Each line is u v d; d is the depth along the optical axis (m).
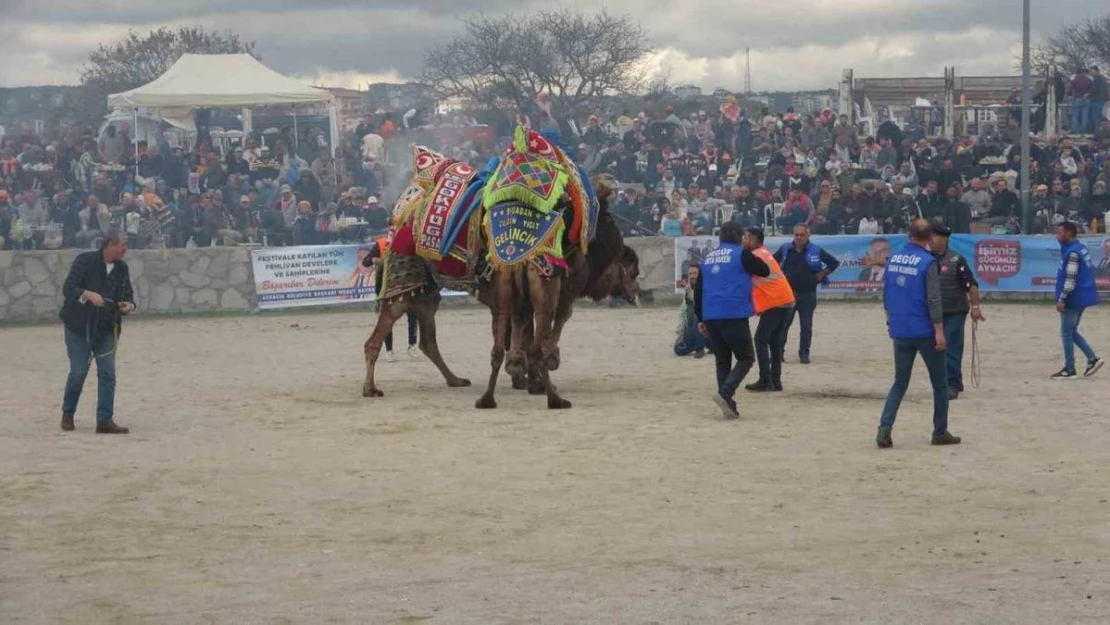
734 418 13.36
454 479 10.49
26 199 30.77
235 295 27.19
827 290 27.69
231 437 12.62
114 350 13.02
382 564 7.95
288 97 35.94
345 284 27.59
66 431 13.05
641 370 17.66
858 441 12.02
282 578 7.68
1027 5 29.81
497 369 14.18
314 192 32.19
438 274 15.14
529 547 8.30
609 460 11.19
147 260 26.95
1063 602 6.87
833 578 7.43
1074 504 9.27
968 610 6.76
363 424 13.26
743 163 35.03
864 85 45.66
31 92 62.53
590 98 49.59
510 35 49.31
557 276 13.92
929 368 11.65
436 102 50.25
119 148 35.06
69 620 6.91
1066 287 16.22
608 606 6.96
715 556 7.99
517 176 13.94
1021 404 14.16
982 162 33.75
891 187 31.48
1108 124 36.06
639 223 31.25
